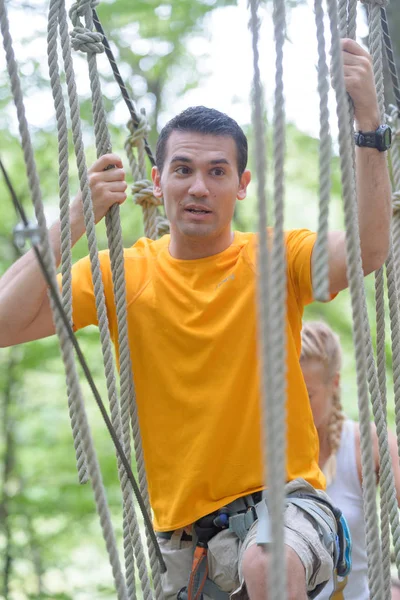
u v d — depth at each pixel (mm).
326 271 2611
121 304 4176
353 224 2938
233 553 4230
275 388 2479
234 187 4473
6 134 14289
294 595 3820
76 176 14445
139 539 3871
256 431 4262
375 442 5723
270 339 2465
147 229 6051
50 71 3947
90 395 13875
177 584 4410
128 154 6094
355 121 4082
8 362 13719
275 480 2428
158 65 15305
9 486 14227
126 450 4133
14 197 2975
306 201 15500
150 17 14633
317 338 5715
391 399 12445
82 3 4289
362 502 5648
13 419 14086
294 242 4449
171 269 4559
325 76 2818
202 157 4387
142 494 4125
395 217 5375
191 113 4488
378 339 4270
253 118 2535
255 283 4426
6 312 4441
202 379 4332
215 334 4348
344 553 4387
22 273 4500
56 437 14203
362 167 4086
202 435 4273
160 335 4445
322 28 2861
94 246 4012
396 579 6262
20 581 13531
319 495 4277
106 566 14047
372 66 4215
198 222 4398
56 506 12797
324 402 5680
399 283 5258
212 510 4250
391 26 8766
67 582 13820
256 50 2570
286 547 3912
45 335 4652
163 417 4375
